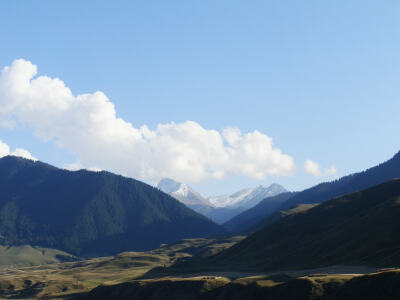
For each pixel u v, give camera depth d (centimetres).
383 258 15100
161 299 16062
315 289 12325
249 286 14350
